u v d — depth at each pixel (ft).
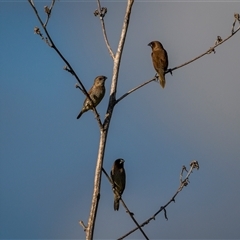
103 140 38.09
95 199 37.42
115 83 39.40
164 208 38.73
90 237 36.81
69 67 36.35
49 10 35.32
